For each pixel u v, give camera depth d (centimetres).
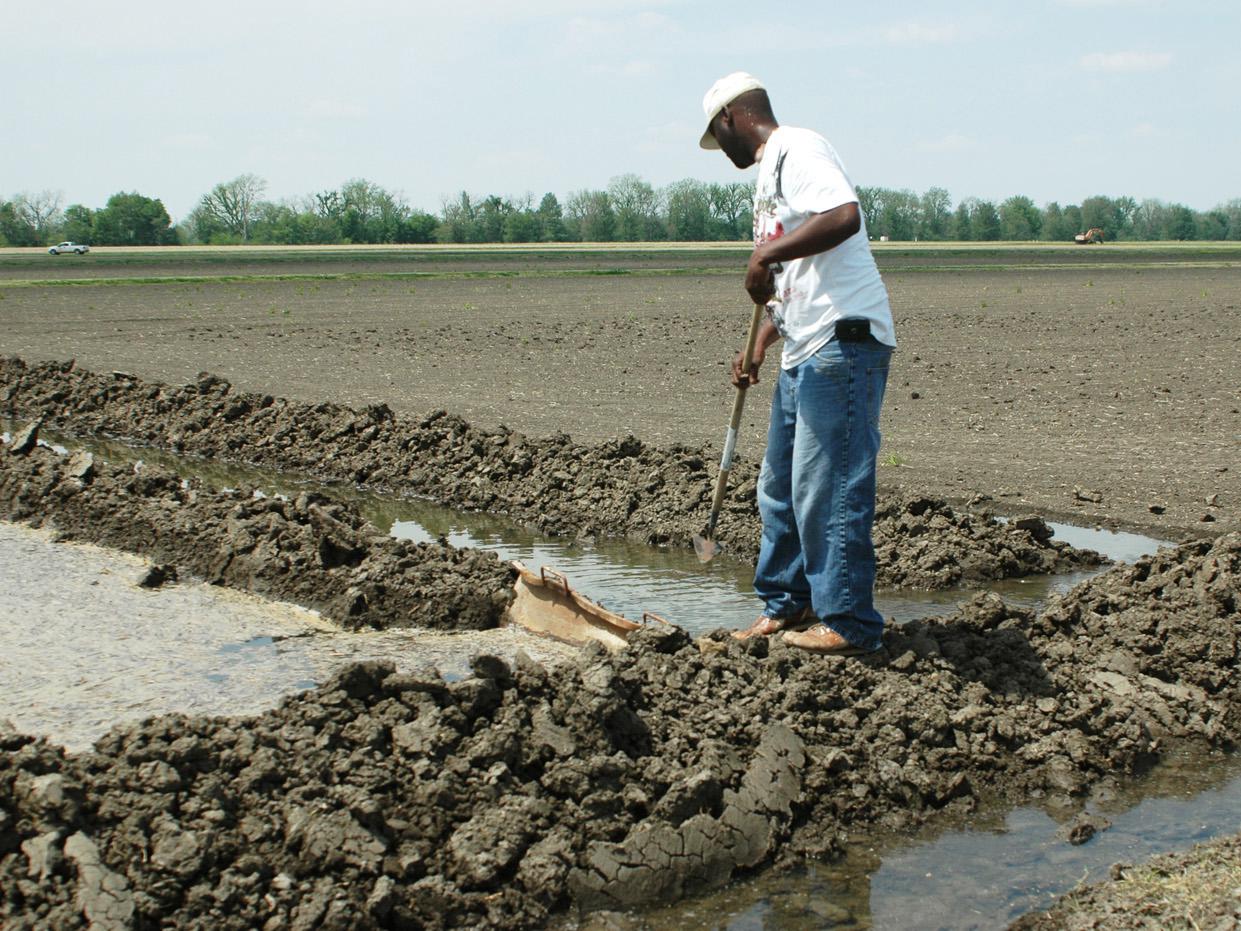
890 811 470
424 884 389
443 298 3688
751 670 531
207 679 580
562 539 912
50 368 1583
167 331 2530
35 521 895
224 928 366
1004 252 7956
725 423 1348
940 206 13500
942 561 787
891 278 4941
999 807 482
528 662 485
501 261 6550
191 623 673
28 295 3656
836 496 525
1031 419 1395
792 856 437
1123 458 1145
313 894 380
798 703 506
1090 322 2758
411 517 986
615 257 7094
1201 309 3117
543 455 1059
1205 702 556
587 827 423
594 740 450
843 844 451
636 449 1043
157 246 11575
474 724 457
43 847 369
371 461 1137
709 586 769
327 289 4088
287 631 661
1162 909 383
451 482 1058
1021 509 945
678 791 430
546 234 12444
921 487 1017
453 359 2038
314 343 2298
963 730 511
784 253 497
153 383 1472
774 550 578
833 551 533
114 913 354
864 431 521
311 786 414
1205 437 1263
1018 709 530
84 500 894
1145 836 455
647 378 1788
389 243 12238
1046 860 438
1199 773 511
